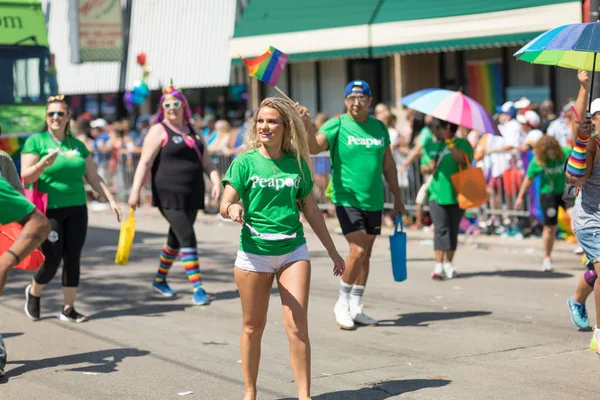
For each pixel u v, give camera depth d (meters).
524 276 22.47
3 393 12.77
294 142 11.41
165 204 19.41
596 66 14.98
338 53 39.38
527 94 37.16
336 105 43.78
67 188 17.33
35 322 17.69
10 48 26.69
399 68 39.81
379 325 17.05
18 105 26.44
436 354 14.71
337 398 12.27
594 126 14.59
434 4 36.34
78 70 54.53
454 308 18.66
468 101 21.06
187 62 48.34
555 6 31.95
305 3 41.91
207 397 12.46
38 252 12.21
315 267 24.25
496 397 12.23
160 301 19.83
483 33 34.19
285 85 45.91
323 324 17.17
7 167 14.12
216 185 19.80
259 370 13.82
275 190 11.30
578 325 16.14
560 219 22.55
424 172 22.27
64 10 55.97
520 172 28.36
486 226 29.52
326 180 34.03
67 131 17.69
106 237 31.75
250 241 11.38
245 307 11.51
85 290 21.33
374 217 16.59
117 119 54.78
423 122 30.59
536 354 14.62
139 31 50.81
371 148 16.39
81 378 13.54
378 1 38.75
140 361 14.53
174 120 19.56
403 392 12.51
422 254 26.38
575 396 12.25
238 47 43.75
